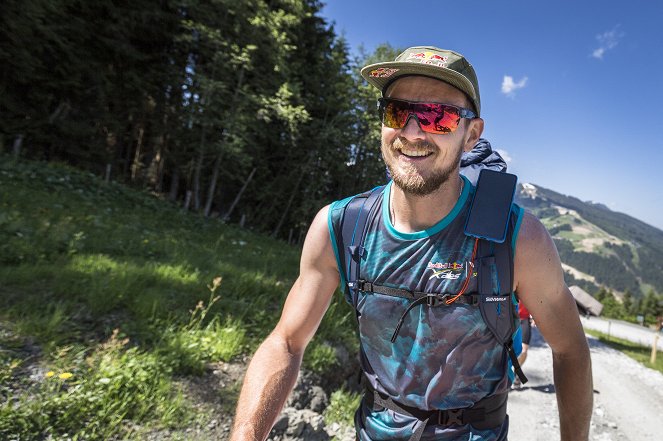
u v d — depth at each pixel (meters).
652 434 6.28
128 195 13.09
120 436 2.64
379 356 1.26
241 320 4.54
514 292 1.21
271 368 1.25
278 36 17.72
